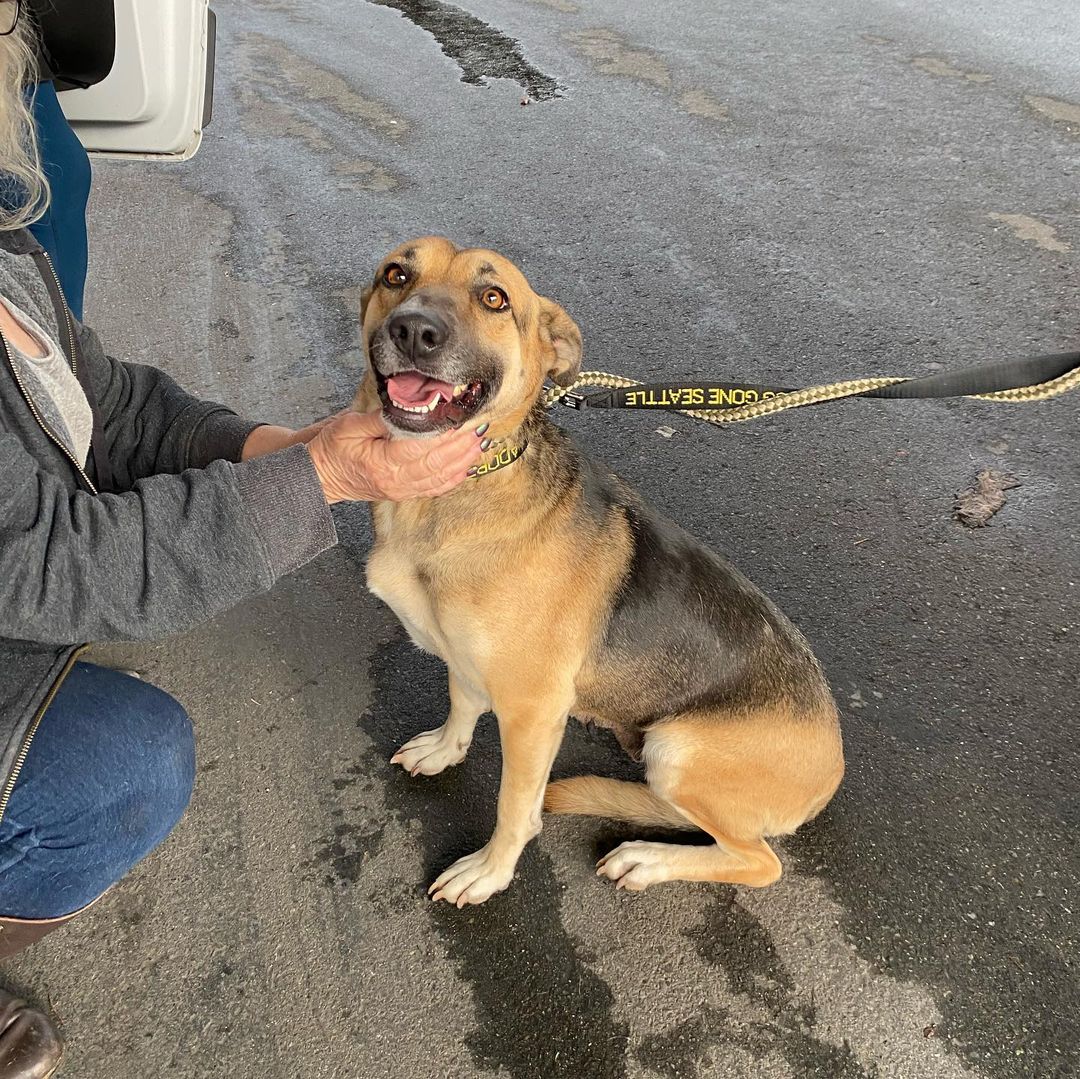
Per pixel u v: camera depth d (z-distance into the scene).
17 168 0.93
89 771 0.92
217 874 1.19
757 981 1.09
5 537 0.80
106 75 1.27
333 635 1.47
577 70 3.48
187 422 1.14
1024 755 1.27
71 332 0.99
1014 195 2.41
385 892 1.18
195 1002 1.08
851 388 1.08
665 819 1.20
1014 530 1.56
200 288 2.25
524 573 1.08
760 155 2.74
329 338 2.04
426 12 4.32
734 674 1.14
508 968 1.11
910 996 1.08
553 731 1.13
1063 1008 1.06
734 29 3.75
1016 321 1.96
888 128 2.83
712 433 1.79
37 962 1.11
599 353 1.96
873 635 1.42
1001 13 3.67
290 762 1.31
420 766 1.28
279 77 3.63
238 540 0.86
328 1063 1.04
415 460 0.92
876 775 1.26
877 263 2.20
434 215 2.53
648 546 1.17
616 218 2.47
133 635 0.87
